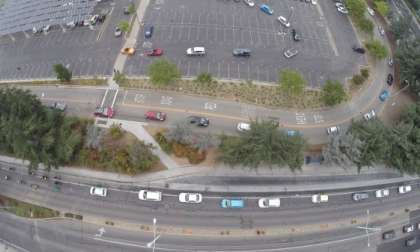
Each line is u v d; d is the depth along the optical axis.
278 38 112.75
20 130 80.50
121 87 100.31
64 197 89.69
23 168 94.19
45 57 110.62
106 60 106.44
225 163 87.38
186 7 118.69
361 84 105.88
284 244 86.62
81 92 100.62
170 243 85.12
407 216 93.81
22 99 85.94
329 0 125.19
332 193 92.06
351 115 100.31
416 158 86.88
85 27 115.25
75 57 108.62
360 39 115.69
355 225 90.25
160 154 90.69
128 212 87.25
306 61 108.62
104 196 88.50
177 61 105.19
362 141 85.81
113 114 95.19
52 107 95.50
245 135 84.44
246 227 86.69
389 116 102.50
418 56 100.81
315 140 95.62
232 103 98.12
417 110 95.25
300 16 119.69
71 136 85.12
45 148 82.44
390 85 107.50
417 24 124.25
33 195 90.94
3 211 89.75
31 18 114.06
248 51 106.38
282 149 81.56
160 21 114.81
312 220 89.06
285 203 89.62
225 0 120.56
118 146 89.50
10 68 110.44
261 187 90.44
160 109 96.44
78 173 90.94
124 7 118.88
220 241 85.44
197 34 111.62
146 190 88.00
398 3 130.12
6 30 114.38
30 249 86.62
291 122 97.25
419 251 91.81
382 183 95.00
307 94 101.50
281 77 96.62
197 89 99.62
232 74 103.25
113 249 85.06
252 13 118.50
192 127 94.06
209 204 88.00
